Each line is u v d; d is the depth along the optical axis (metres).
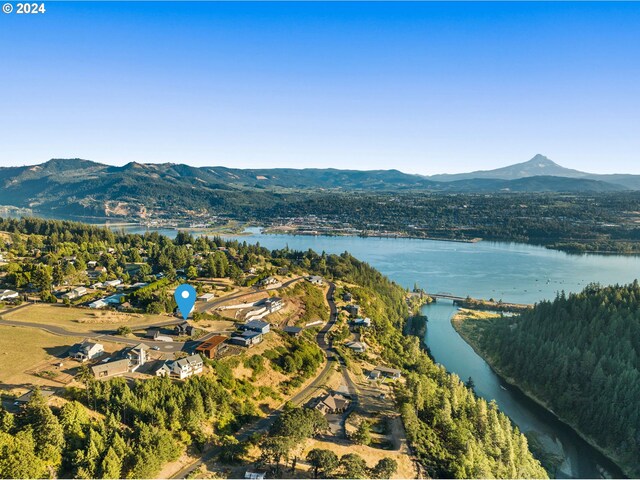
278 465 98.19
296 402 129.50
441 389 149.00
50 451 81.25
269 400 127.50
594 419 156.25
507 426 137.00
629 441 144.75
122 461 86.81
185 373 119.56
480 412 136.62
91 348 122.56
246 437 109.06
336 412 125.50
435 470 106.75
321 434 112.81
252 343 147.62
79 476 80.25
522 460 125.81
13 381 105.06
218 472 94.44
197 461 97.31
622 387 157.12
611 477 137.88
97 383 103.56
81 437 87.69
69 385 105.06
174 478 90.94
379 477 96.50
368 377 153.62
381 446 112.44
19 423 85.12
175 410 102.50
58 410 94.06
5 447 77.12
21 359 118.00
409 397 132.12
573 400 168.38
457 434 124.19
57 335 138.12
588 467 141.88
